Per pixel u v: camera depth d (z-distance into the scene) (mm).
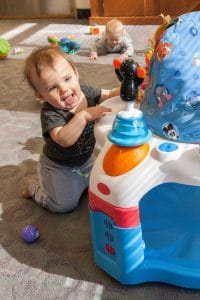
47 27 3240
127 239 781
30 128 1561
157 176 736
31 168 1288
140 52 2436
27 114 1691
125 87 722
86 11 3426
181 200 1023
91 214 820
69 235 999
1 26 3379
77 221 1046
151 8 3090
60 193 1053
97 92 1080
